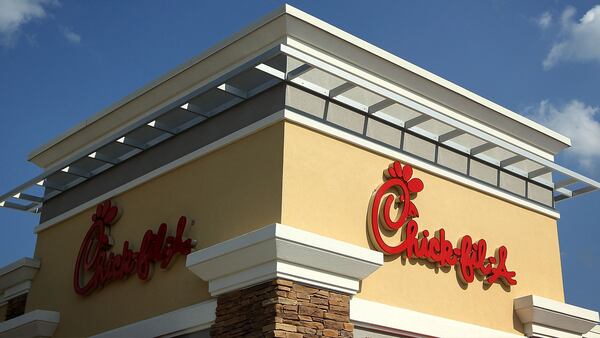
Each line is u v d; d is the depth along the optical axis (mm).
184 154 16984
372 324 14789
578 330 18766
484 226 17859
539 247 19047
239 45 16594
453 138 17953
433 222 16766
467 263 17016
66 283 19062
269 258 13539
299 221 14438
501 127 19203
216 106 16594
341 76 14781
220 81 15250
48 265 20000
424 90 17719
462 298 16859
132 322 16672
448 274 16766
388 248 15539
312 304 13820
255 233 13609
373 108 16234
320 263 13922
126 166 18531
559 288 19141
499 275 17641
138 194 17875
